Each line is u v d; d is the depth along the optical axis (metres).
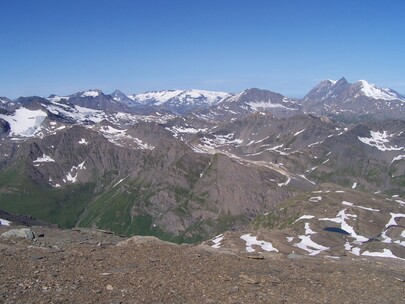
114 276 22.72
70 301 18.58
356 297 22.59
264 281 24.03
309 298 21.78
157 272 23.98
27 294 18.98
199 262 26.97
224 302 20.17
